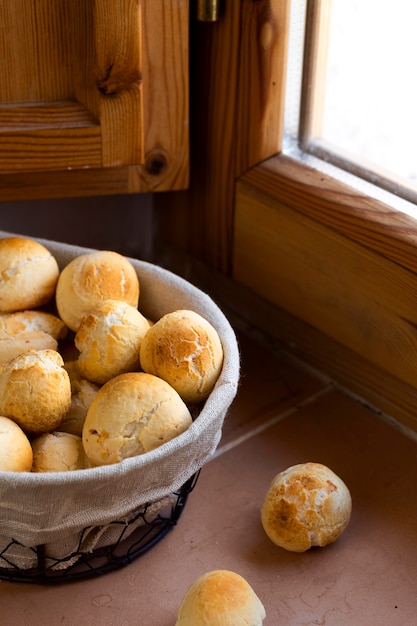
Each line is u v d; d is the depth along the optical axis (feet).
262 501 2.93
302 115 3.19
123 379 2.60
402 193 3.03
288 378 3.29
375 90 3.28
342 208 3.01
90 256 2.84
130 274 2.85
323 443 3.08
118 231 3.61
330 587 2.74
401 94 3.32
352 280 3.06
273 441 3.09
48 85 2.96
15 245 2.83
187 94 3.10
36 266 2.83
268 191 3.18
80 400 2.74
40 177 3.11
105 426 2.55
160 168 3.18
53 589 2.73
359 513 2.90
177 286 2.88
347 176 3.11
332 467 3.02
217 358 2.69
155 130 3.12
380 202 2.98
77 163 3.04
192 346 2.66
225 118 3.22
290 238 3.18
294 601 2.71
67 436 2.66
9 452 2.51
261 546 2.83
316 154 3.20
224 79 3.17
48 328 2.85
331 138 3.26
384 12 3.20
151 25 2.98
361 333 3.11
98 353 2.70
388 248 2.92
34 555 2.66
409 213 2.95
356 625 2.67
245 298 3.45
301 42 3.09
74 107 2.99
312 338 3.28
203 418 2.57
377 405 3.17
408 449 3.07
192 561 2.79
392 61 3.28
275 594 2.72
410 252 2.88
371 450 3.07
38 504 2.49
